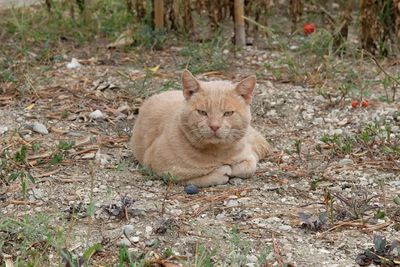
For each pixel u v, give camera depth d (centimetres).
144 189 648
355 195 643
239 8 1017
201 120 627
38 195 634
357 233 579
